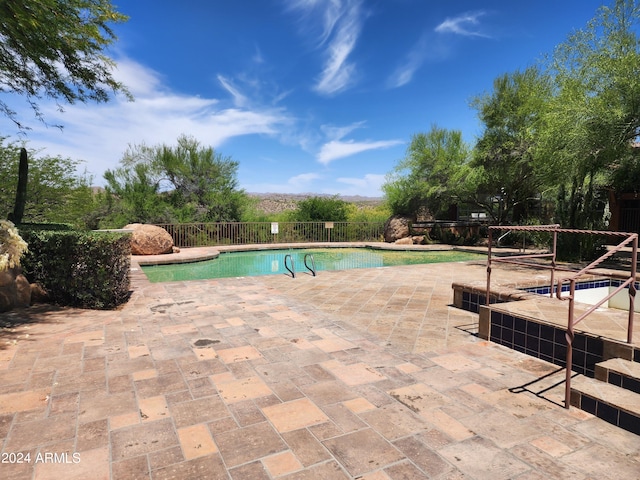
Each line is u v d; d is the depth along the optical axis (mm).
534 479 1729
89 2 5691
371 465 1821
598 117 8438
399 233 16641
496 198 16672
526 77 14156
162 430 2119
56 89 6969
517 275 7891
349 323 4359
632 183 11992
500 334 3668
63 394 2551
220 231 15516
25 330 3998
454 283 5191
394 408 2385
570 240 10406
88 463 1822
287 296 5781
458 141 16703
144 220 14586
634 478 1739
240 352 3379
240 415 2289
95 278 4945
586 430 2146
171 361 3158
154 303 5285
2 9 4574
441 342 3729
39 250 5340
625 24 8805
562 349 3131
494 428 2162
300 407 2395
